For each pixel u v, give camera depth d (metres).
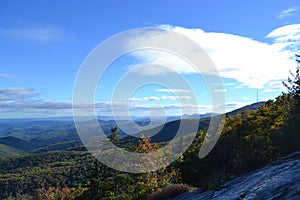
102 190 21.00
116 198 18.14
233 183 9.85
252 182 8.61
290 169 8.23
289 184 6.95
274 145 11.91
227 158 15.97
